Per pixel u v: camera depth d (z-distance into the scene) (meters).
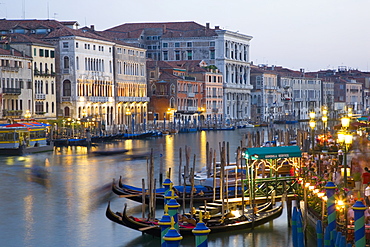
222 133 135.12
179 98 149.62
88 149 91.38
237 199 41.84
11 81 104.25
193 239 36.62
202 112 159.50
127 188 49.12
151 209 40.56
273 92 194.00
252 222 38.56
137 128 121.88
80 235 39.50
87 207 46.84
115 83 133.00
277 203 44.91
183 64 163.38
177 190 46.03
